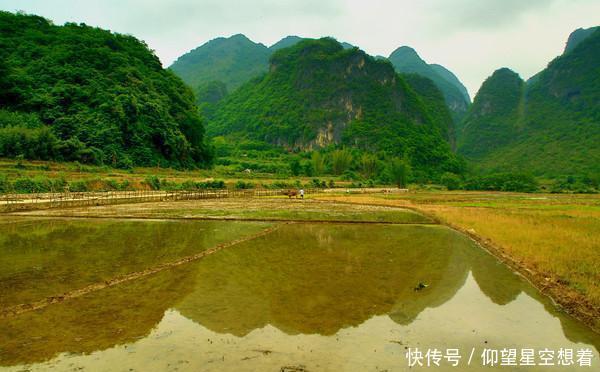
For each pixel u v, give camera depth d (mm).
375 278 10406
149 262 11812
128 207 30750
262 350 6176
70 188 37438
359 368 5676
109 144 62750
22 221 21625
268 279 10125
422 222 23000
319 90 183375
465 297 8984
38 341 6391
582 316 7766
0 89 60781
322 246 15000
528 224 19328
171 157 75688
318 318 7539
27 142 50594
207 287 9359
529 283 10164
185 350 6145
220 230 18828
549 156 156125
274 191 53844
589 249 13156
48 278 9945
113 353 6023
